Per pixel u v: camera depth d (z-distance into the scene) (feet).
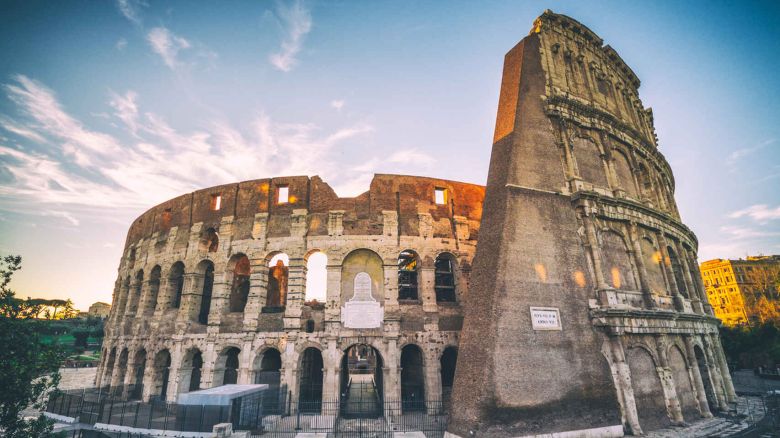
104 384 148.46
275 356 140.46
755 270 316.81
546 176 103.14
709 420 98.32
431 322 118.52
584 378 85.92
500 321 83.41
